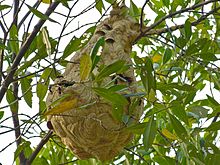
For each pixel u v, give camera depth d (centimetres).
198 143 461
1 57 459
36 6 468
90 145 430
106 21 466
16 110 486
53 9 452
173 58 542
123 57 444
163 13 546
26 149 520
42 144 489
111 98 384
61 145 544
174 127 428
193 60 482
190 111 468
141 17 454
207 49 496
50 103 433
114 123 422
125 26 459
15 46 481
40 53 458
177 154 488
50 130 484
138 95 412
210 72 486
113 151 438
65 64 486
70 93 422
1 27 468
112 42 448
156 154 550
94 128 421
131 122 429
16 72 462
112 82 418
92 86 398
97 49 384
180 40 468
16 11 488
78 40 438
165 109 416
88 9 449
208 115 455
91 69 382
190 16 546
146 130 403
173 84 434
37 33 463
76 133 427
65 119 429
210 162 446
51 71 459
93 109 420
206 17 484
